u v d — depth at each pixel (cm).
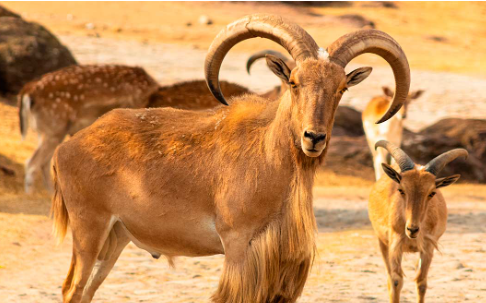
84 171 2247
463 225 4662
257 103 2200
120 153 2219
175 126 2222
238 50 17512
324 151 2023
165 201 2142
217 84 2214
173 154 2161
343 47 2038
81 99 5306
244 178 2039
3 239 3822
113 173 2216
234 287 2023
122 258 3697
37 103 5341
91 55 14438
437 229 2797
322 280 3169
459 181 8325
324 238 4241
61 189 2319
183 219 2133
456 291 2922
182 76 12862
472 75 16562
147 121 2261
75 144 2289
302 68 1930
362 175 8119
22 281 3086
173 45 17550
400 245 2694
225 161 2083
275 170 2019
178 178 2133
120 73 5338
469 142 8862
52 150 5422
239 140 2095
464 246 3909
